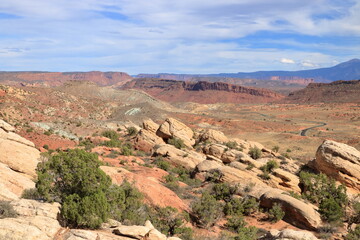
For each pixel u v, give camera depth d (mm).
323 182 30859
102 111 138750
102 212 13719
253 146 57188
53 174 15820
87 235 11977
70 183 15461
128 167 33594
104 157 38938
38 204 13438
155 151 45531
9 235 10773
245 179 29922
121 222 15930
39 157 24391
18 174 19750
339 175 33500
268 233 16047
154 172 32844
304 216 22531
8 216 12328
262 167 34688
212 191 28000
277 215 23219
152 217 18109
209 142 60438
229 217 23344
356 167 33312
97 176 15672
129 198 18469
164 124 61375
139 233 12938
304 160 64125
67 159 15789
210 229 20312
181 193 26516
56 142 56531
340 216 23953
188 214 20797
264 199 25484
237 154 43969
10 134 25984
